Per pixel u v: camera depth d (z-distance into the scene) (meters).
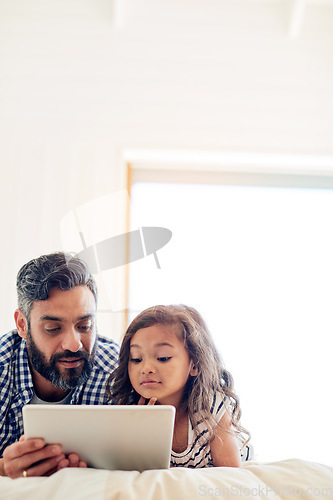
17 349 1.39
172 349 1.25
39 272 1.29
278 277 2.59
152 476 0.83
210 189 2.65
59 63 2.57
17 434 1.36
